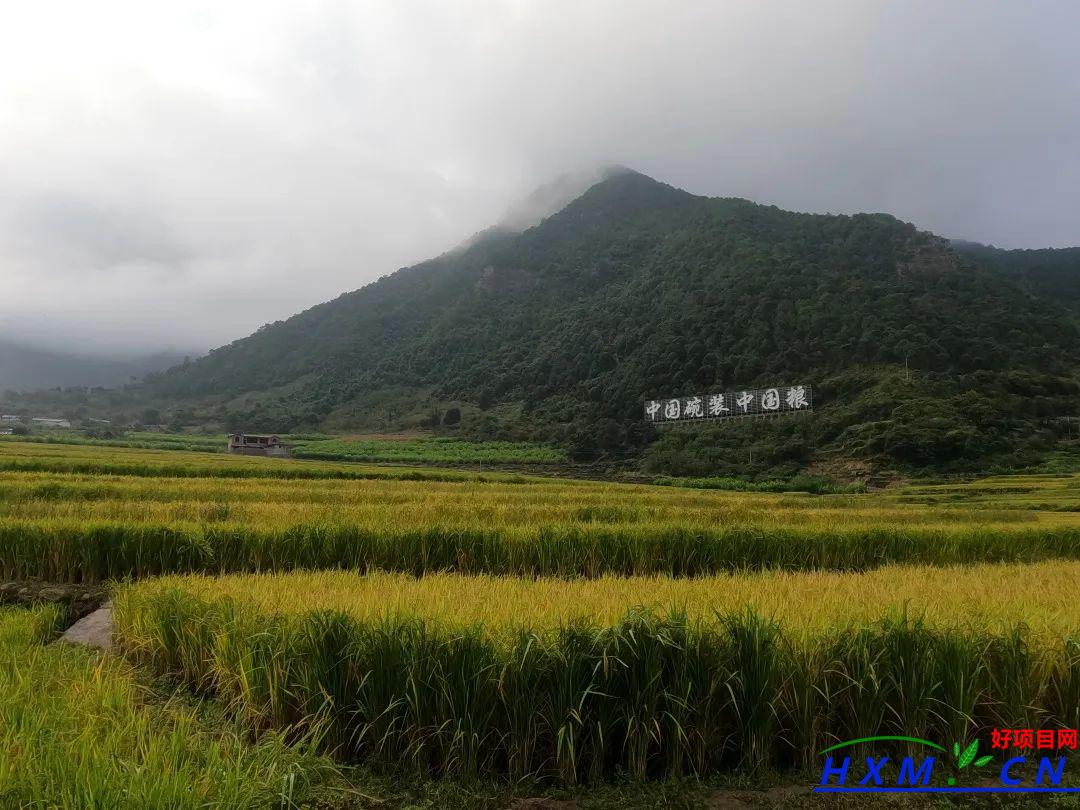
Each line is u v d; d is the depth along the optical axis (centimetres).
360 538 1628
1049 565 1625
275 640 698
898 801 609
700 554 1752
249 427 15162
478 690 627
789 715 655
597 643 632
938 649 680
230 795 493
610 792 611
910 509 3378
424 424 14388
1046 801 616
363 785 610
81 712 615
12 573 1502
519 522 2269
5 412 17688
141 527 1537
